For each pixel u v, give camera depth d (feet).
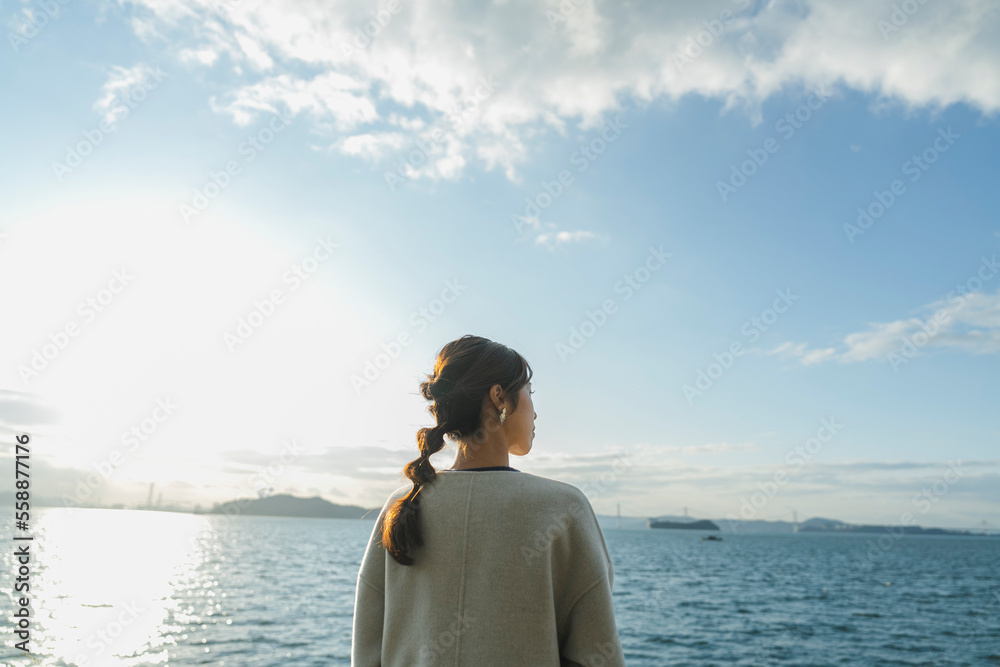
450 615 4.03
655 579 127.24
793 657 51.11
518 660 3.87
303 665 41.45
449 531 4.21
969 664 50.16
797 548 340.39
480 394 4.52
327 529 444.14
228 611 63.10
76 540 168.25
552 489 4.29
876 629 66.64
